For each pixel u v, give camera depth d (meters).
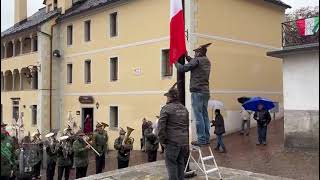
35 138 15.25
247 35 24.67
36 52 31.73
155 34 22.92
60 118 31.61
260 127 17.59
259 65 25.45
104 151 13.55
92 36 28.14
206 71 7.91
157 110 22.77
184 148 6.94
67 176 13.32
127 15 24.92
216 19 22.59
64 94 31.20
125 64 25.11
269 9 26.59
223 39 22.94
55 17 31.53
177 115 6.86
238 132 22.69
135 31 24.31
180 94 8.59
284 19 28.00
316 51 15.13
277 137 19.12
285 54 15.91
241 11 24.33
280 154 14.95
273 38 26.78
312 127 15.42
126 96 25.02
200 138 7.95
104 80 26.98
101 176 9.16
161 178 8.85
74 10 30.64
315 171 11.77
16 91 34.81
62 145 13.20
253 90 24.81
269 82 26.20
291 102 16.06
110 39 26.36
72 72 30.34
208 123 8.10
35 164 13.28
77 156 12.41
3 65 37.22
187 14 21.19
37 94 31.58
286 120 16.23
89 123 26.86
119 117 25.61
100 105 27.34
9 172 7.30
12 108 35.66
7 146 7.31
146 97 23.52
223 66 22.81
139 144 23.83
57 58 31.75
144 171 9.59
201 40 21.61
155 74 22.91
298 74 15.84
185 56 8.52
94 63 27.98
